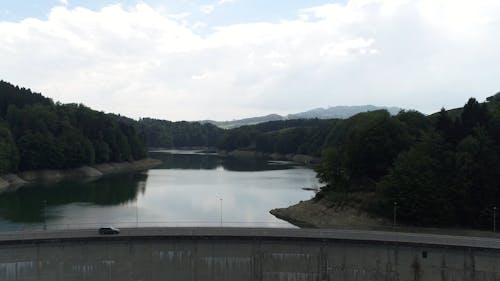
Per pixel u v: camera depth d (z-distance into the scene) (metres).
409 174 102.00
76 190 162.88
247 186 172.75
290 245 63.53
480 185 98.50
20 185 176.38
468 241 60.56
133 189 166.12
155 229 65.56
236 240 63.59
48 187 170.88
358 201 109.31
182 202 137.50
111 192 158.25
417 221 99.75
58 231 63.62
